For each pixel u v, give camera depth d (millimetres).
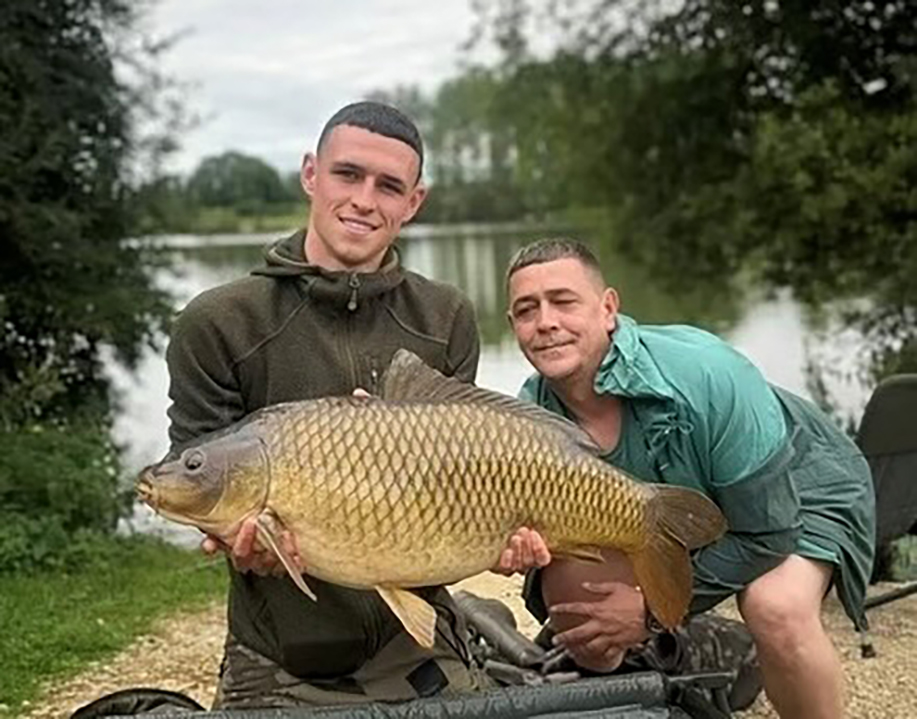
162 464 2451
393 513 2449
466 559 2529
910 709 4363
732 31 15172
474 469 2500
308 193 2967
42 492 7750
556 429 2605
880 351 12883
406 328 2949
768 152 13711
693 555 3225
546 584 3436
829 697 3316
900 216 13156
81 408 10531
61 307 10461
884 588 5637
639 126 16625
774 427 3211
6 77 10180
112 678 5141
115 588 6793
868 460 4969
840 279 13758
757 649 3361
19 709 4762
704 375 3150
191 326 2850
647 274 16766
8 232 10180
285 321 2869
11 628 5781
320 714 2535
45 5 10656
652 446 3189
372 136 2828
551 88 17406
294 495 2416
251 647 2957
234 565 2627
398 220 2895
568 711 2635
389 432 2461
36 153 10164
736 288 16125
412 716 2561
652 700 2695
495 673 3557
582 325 3133
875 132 13164
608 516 2639
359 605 2896
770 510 3184
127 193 11102
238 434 2443
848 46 14492
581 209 18438
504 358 14312
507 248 35719
